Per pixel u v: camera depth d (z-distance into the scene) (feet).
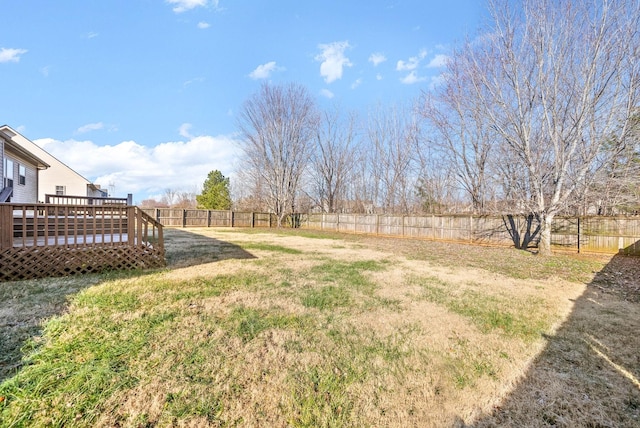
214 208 79.87
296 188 75.15
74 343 8.14
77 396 5.98
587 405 6.42
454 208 61.36
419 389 6.86
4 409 5.52
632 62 24.99
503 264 23.66
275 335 9.30
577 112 26.73
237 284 15.29
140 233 18.79
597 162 27.12
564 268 22.09
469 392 6.82
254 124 71.61
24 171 43.14
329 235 51.57
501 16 30.63
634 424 5.87
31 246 15.57
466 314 11.79
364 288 15.28
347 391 6.66
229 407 5.97
